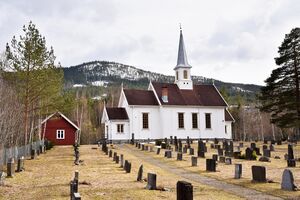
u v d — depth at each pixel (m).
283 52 47.81
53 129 61.72
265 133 116.25
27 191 17.05
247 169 25.31
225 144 43.09
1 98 34.41
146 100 66.88
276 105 48.81
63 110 43.44
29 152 38.75
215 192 16.78
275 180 20.03
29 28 39.19
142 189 17.30
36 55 38.84
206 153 40.72
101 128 105.75
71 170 25.30
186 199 12.41
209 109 69.69
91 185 18.48
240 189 17.50
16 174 22.97
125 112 66.19
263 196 15.66
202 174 23.23
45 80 39.56
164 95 66.75
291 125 47.47
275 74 48.25
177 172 24.61
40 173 23.67
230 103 126.12
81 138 105.00
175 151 44.66
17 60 38.81
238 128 113.12
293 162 26.70
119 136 64.00
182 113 67.56
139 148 49.94
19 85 38.97
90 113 126.81
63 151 45.50
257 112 118.12
